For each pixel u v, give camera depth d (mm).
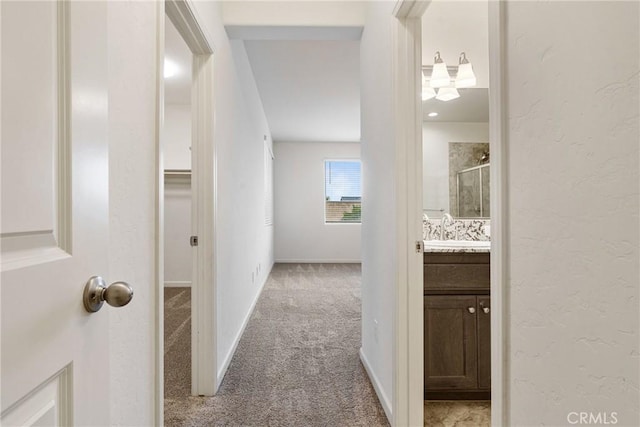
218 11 1968
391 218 1550
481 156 2414
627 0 452
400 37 1476
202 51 1809
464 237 2367
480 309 1717
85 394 584
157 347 1098
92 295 593
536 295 623
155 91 1107
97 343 623
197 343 1793
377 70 1834
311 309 3412
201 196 1799
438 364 1707
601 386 497
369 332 2008
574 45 536
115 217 872
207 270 1793
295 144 6660
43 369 485
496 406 728
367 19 2094
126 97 930
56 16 523
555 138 576
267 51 2982
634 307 449
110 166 850
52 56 513
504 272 709
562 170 563
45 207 497
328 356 2285
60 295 521
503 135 711
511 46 689
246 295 2961
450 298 1711
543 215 605
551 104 585
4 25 428
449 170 2410
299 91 3889
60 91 530
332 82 3645
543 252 605
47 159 501
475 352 1711
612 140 475
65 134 539
